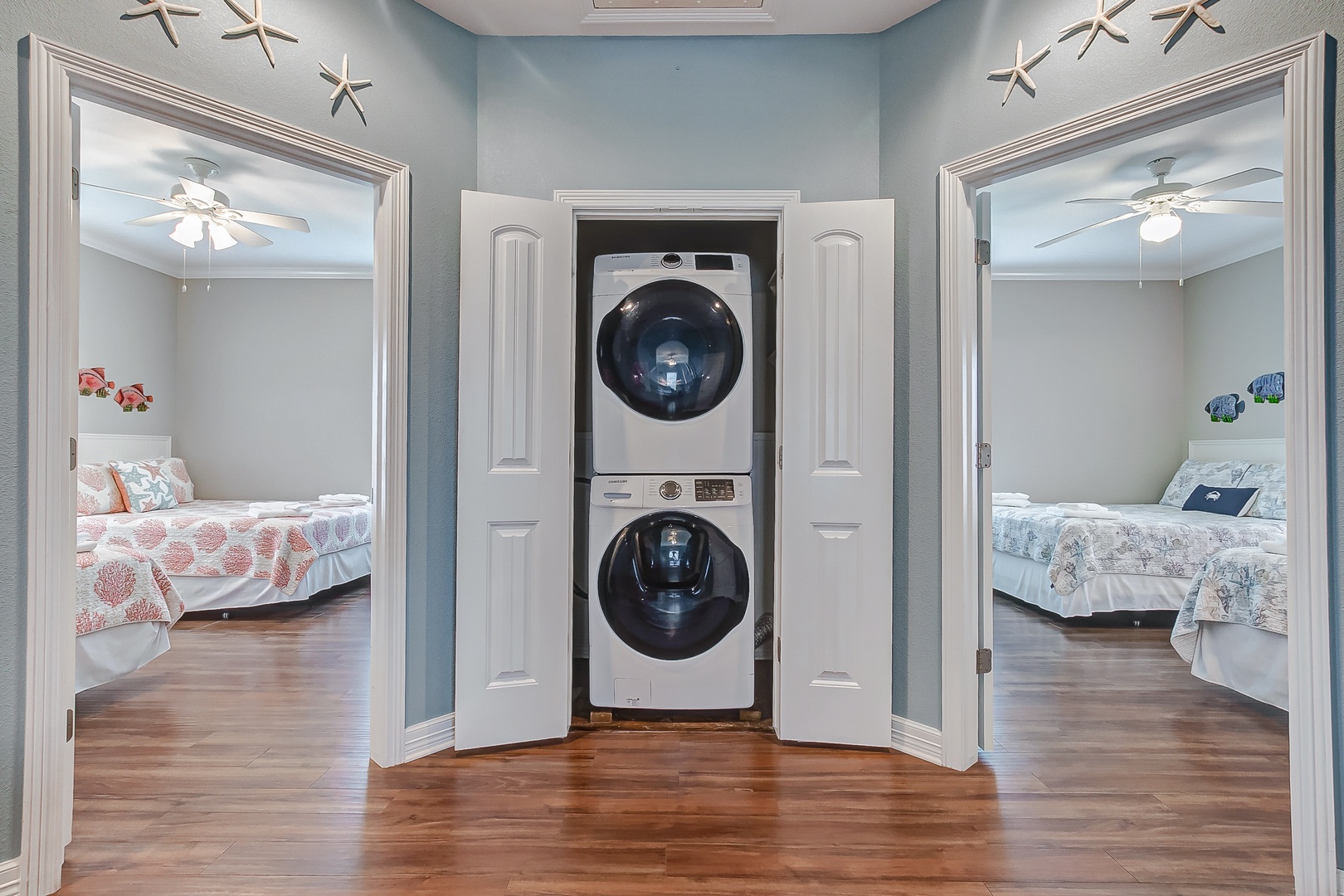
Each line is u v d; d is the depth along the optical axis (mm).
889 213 2287
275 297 6145
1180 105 1726
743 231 3395
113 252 5438
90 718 2594
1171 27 1753
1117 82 1847
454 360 2355
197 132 1813
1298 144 1532
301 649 3574
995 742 2396
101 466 4797
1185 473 5641
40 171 1502
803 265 2365
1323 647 1499
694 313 2537
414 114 2246
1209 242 5250
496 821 1845
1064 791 2033
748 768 2174
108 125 3426
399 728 2182
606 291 2549
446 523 2326
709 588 2518
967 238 2197
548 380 2367
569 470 2420
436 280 2305
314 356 6148
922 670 2273
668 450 2541
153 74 1686
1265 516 4582
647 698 2508
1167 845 1746
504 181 2473
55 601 1534
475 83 2465
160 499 5047
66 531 1561
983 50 2143
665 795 1993
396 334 2166
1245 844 1752
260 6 1882
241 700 2791
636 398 2539
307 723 2535
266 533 4305
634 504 2514
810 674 2344
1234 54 1646
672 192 2469
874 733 2299
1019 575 4688
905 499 2334
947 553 2191
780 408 2453
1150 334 6051
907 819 1864
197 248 5496
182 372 6086
